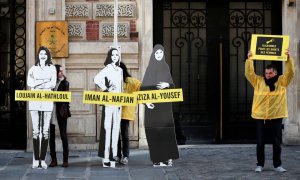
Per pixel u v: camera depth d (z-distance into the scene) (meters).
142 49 12.16
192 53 12.69
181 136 12.61
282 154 11.09
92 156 11.12
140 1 12.19
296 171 9.11
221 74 12.63
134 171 9.28
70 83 12.05
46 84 9.53
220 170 9.28
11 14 12.13
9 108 12.14
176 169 9.45
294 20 12.45
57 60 12.02
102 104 9.63
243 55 12.74
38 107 9.54
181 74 12.66
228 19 12.72
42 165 9.59
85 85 12.08
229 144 12.59
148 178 8.64
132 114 10.02
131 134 12.09
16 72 12.17
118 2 12.12
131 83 10.09
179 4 12.67
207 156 10.96
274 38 9.03
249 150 11.77
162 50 9.82
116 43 10.03
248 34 12.77
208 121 12.67
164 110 9.83
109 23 12.14
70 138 12.04
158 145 9.79
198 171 9.21
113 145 9.70
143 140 12.06
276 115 8.97
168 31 12.67
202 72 12.68
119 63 9.73
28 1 11.92
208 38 12.70
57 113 9.61
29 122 11.87
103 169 9.51
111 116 9.68
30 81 9.55
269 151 11.58
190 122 12.65
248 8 12.78
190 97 12.68
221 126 12.60
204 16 12.72
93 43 12.09
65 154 9.77
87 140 12.07
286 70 9.01
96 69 12.10
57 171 9.31
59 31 11.96
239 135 12.70
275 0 12.80
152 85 9.77
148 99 9.75
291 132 12.33
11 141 12.13
